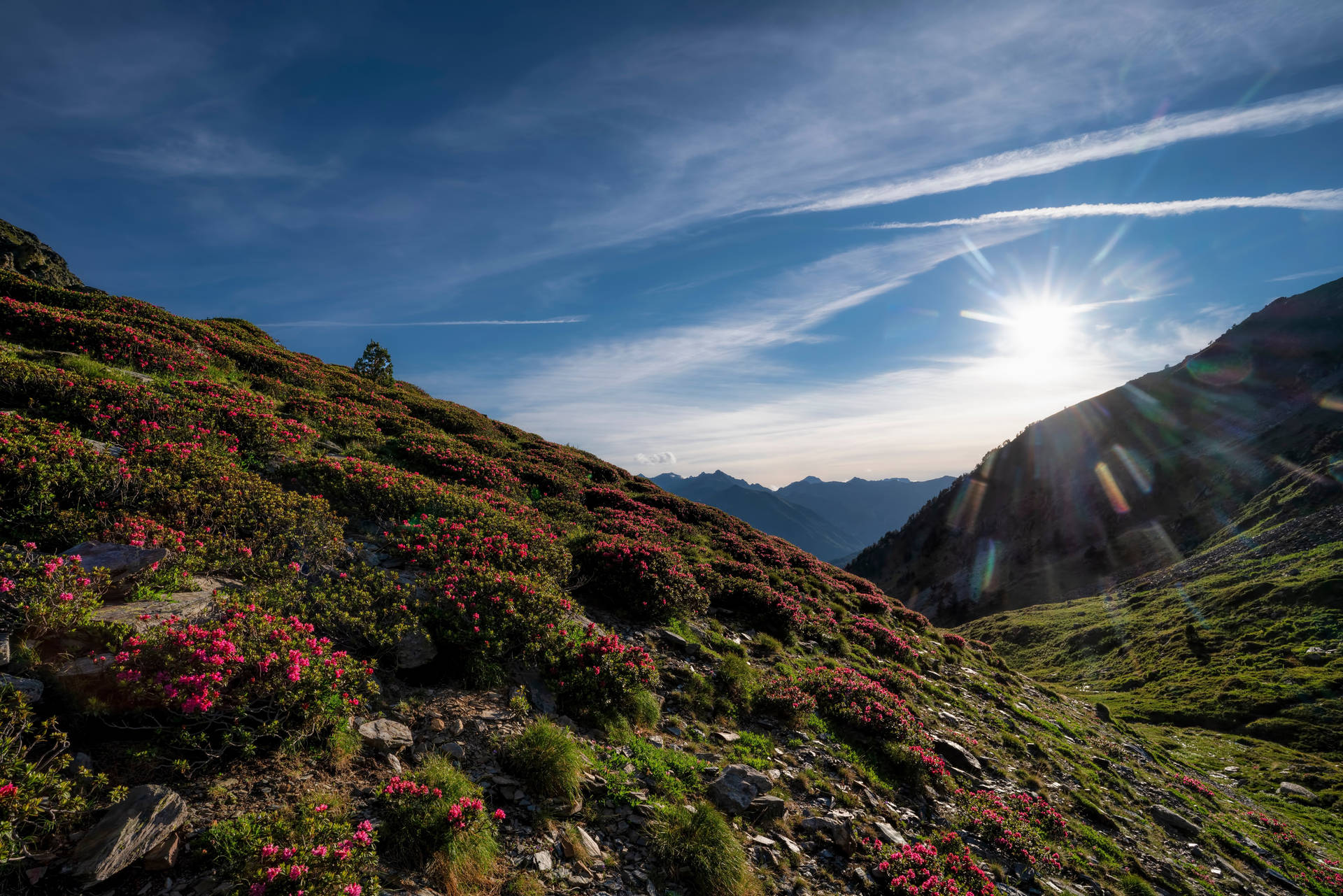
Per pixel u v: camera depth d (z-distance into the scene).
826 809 9.84
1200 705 50.25
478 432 32.69
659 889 6.85
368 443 22.17
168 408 14.71
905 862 8.75
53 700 5.84
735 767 9.73
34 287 26.20
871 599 28.23
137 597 7.76
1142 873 12.20
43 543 8.30
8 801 4.45
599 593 15.37
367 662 8.21
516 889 6.05
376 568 11.40
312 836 5.31
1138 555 133.38
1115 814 14.88
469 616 10.02
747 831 8.47
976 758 14.98
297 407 23.11
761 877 7.66
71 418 13.23
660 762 9.37
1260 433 150.88
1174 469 158.00
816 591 26.08
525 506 20.34
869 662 19.72
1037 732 19.69
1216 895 12.38
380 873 5.62
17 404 12.94
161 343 21.39
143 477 10.30
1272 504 111.56
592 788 8.11
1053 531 164.88
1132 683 63.16
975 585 161.12
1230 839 16.17
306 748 6.83
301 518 11.28
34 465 8.78
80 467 9.46
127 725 6.00
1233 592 74.69
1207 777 28.39
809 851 8.62
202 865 5.07
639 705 10.54
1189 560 108.00
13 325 18.78
